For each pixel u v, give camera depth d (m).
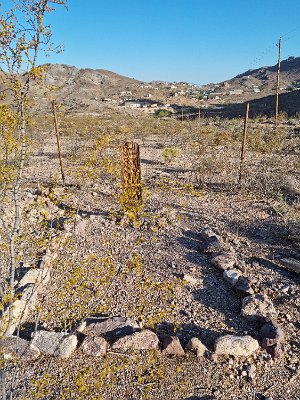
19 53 2.29
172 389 3.45
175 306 4.55
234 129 26.62
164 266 5.42
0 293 2.95
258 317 4.29
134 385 3.47
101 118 42.06
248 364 3.72
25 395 3.26
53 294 4.67
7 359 3.24
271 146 16.38
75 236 6.25
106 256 5.60
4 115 2.57
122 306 4.52
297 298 4.70
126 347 3.87
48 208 7.32
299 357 3.79
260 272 5.34
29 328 4.14
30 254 5.50
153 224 6.76
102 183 9.70
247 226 7.11
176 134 23.89
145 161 14.50
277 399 3.36
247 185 9.88
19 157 2.78
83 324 4.12
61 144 18.81
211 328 4.22
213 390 3.45
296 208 7.99
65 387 3.40
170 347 3.83
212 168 11.81
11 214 6.59
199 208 8.04
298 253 5.90
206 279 5.12
